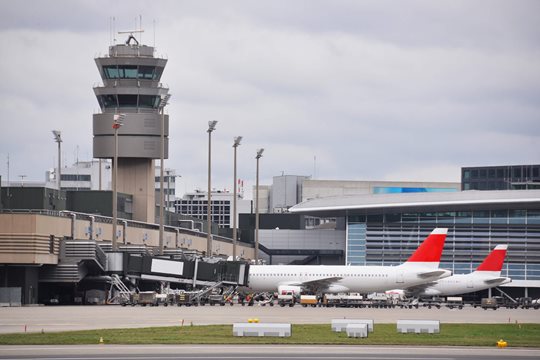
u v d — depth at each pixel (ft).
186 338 484.74
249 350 432.25
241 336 495.82
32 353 416.05
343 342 472.85
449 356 416.87
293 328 563.48
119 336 494.18
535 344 479.00
